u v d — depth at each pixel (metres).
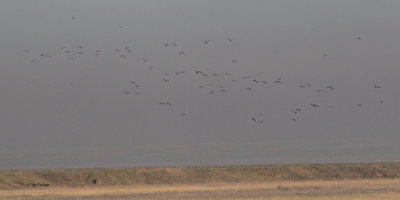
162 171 118.94
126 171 117.06
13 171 115.06
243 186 98.19
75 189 97.50
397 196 74.25
